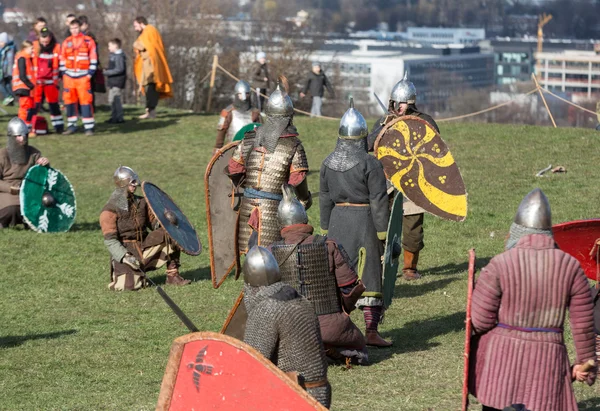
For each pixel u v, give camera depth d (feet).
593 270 38.99
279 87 47.98
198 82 242.37
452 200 50.98
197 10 246.06
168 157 107.96
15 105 141.90
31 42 121.39
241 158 49.19
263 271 28.73
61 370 42.83
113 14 244.22
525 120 240.53
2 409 37.40
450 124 116.06
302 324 28.32
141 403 37.76
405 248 58.39
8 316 52.70
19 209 75.56
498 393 27.27
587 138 104.63
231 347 26.48
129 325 50.34
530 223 27.68
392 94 53.26
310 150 108.37
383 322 49.19
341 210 44.09
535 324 27.22
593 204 77.46
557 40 413.39
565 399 27.32
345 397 36.94
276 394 25.95
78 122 129.39
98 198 89.66
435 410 35.22
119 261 57.57
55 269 63.77
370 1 492.13
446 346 44.19
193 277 61.62
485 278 27.53
